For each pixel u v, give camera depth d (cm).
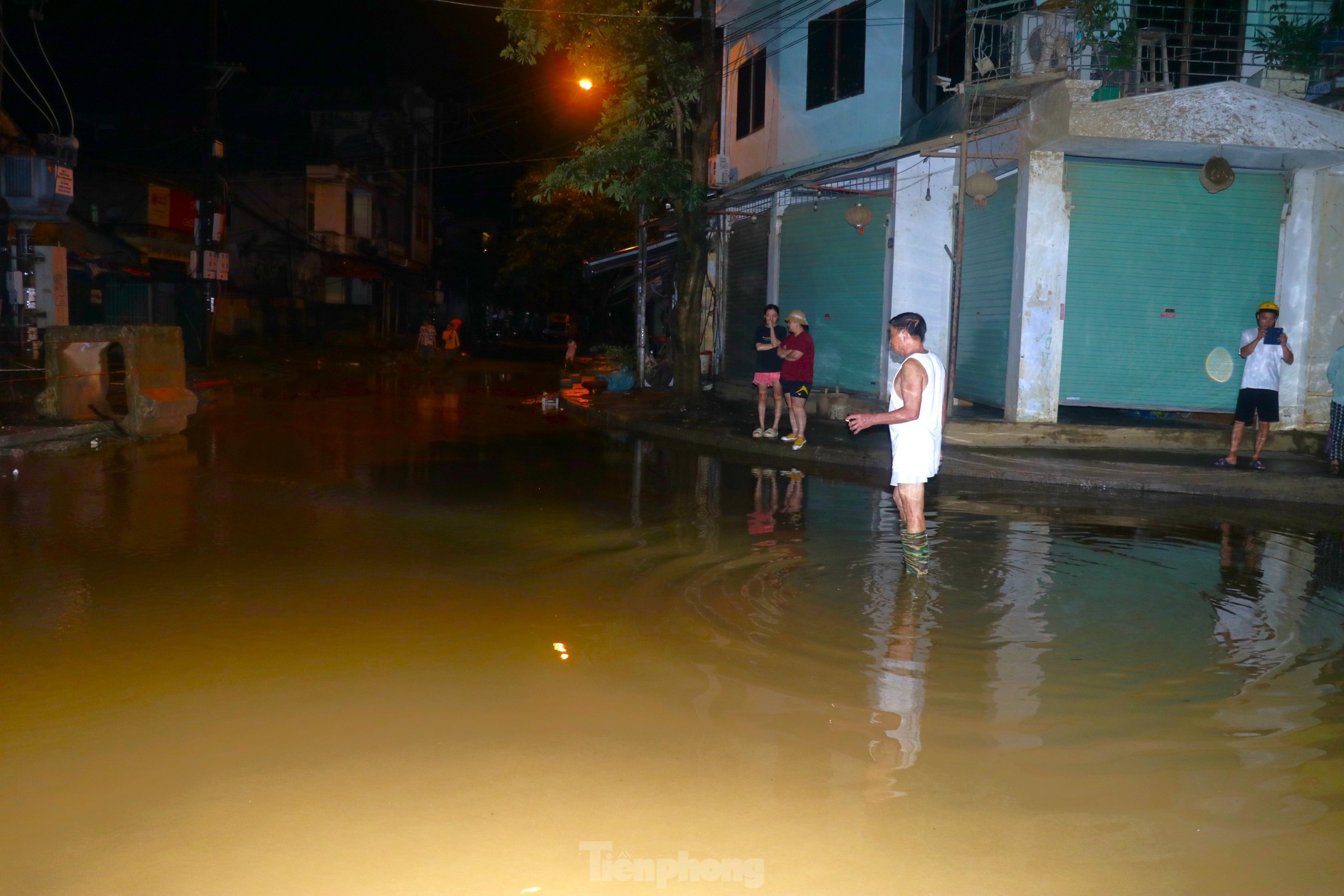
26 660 526
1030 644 565
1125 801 381
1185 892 321
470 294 6944
